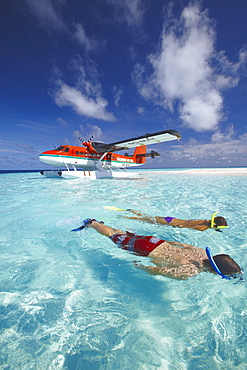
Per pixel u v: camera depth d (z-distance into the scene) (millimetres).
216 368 907
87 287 1529
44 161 11914
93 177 12281
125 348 1022
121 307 1310
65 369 912
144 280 1618
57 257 2037
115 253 2125
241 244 2301
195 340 1060
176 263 1757
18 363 937
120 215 3641
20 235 2660
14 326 1150
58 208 4230
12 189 7449
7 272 1735
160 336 1088
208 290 1468
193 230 2820
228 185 8625
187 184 9164
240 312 1252
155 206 4430
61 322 1183
